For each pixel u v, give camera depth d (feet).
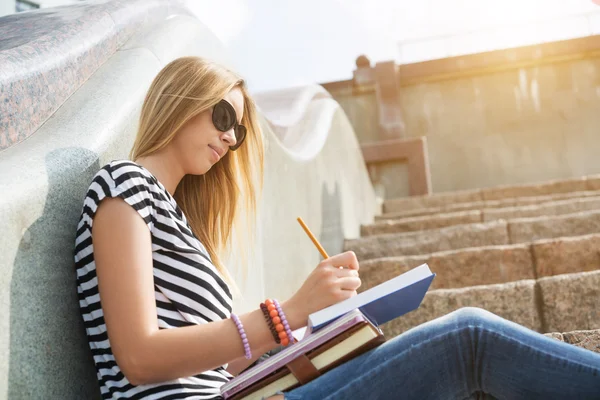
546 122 25.36
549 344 4.35
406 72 26.40
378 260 12.10
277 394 4.23
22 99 4.94
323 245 14.06
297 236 12.12
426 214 18.86
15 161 4.37
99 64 6.45
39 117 5.17
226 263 7.73
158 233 4.48
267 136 10.39
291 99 16.40
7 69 4.89
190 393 4.28
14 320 3.84
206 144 5.13
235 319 4.17
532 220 13.78
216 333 4.11
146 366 3.92
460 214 16.29
